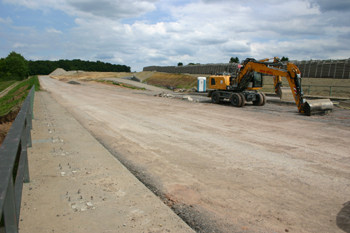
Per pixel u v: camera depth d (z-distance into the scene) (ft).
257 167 17.72
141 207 10.91
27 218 9.64
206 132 29.27
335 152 21.47
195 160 19.20
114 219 9.84
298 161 19.08
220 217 11.11
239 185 14.65
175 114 43.52
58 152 18.65
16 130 9.39
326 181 15.35
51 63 617.21
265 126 33.06
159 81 218.79
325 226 10.53
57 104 51.75
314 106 42.52
